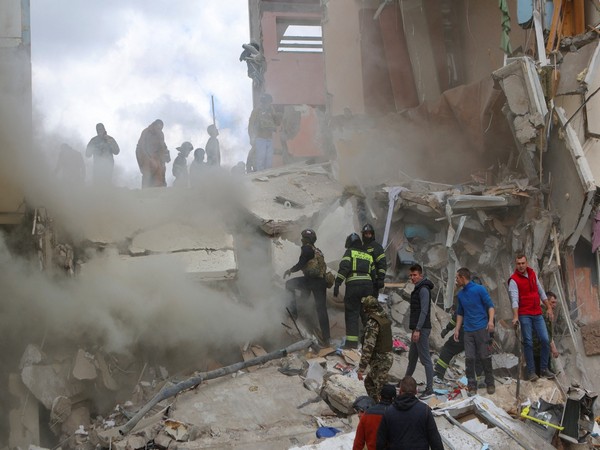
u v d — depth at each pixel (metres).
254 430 9.12
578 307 12.13
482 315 9.67
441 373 10.36
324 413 9.52
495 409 9.14
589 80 12.09
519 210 12.48
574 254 12.34
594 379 11.71
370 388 8.88
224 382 10.33
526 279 9.97
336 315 12.12
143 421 9.42
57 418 10.27
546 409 9.25
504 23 13.52
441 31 16.34
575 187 11.81
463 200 12.17
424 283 9.62
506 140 13.77
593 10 12.59
